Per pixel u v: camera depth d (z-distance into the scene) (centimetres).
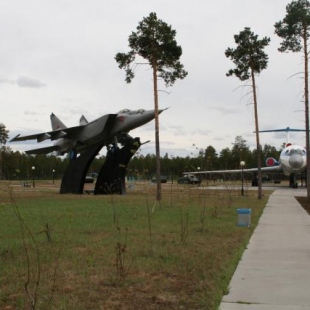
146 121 3158
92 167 9038
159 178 2569
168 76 2764
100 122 3173
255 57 2734
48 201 2462
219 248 949
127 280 679
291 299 558
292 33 2442
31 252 901
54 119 3759
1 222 1410
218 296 568
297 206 2188
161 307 552
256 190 4081
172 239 1070
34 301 522
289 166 4297
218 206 2119
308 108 2509
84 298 588
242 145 8425
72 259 830
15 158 6241
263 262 802
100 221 1442
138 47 2662
